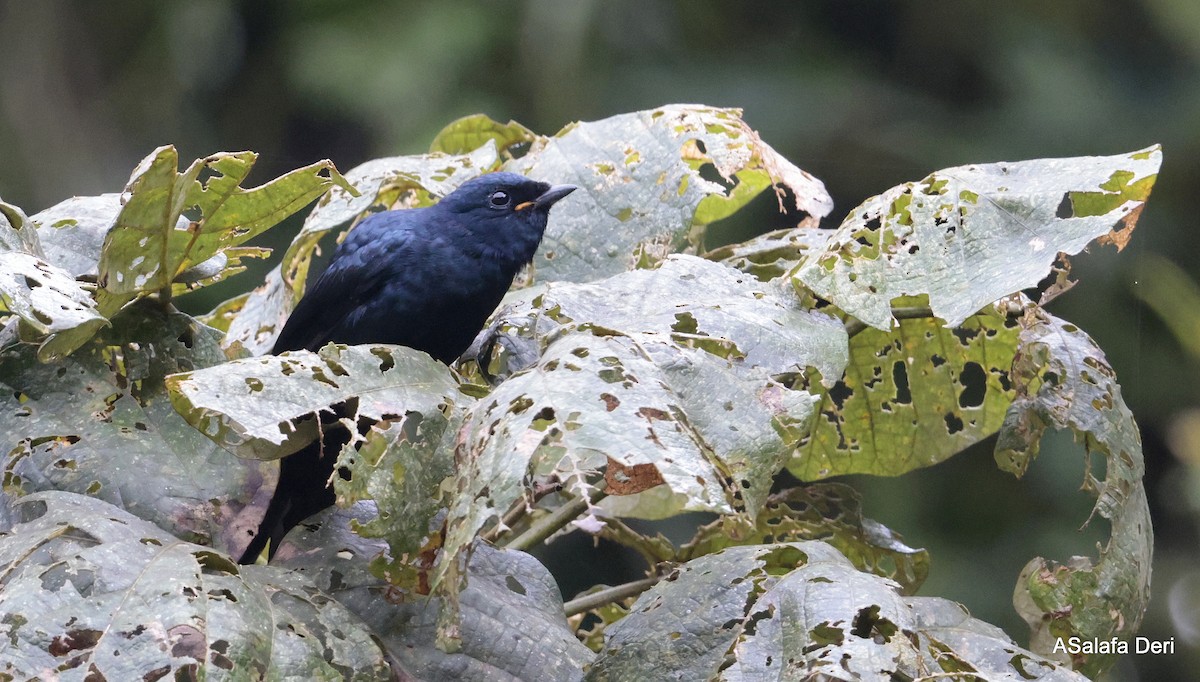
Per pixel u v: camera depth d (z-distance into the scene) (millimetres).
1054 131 9812
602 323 5734
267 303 5922
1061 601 5777
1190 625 8680
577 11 9164
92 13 9422
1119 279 8438
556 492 5875
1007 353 5867
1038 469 8297
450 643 5676
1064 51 10250
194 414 5699
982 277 5750
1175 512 9188
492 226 5871
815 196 5879
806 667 5691
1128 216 5777
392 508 5703
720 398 5707
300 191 5758
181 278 5785
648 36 9609
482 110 8875
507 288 5883
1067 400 5789
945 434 5891
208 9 9336
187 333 5777
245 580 5707
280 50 9359
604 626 5875
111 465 5746
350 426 5703
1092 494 5785
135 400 5766
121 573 5684
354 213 5883
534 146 5922
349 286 5879
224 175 5738
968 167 5781
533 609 5750
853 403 5891
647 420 5668
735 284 5762
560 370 5684
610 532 5871
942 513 8328
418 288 5871
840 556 5738
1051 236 5754
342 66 8961
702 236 5949
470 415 5695
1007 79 10109
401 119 8859
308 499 5762
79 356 5766
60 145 9078
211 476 5758
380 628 5727
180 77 9414
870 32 10461
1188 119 9727
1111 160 5773
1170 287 8398
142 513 5742
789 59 10109
